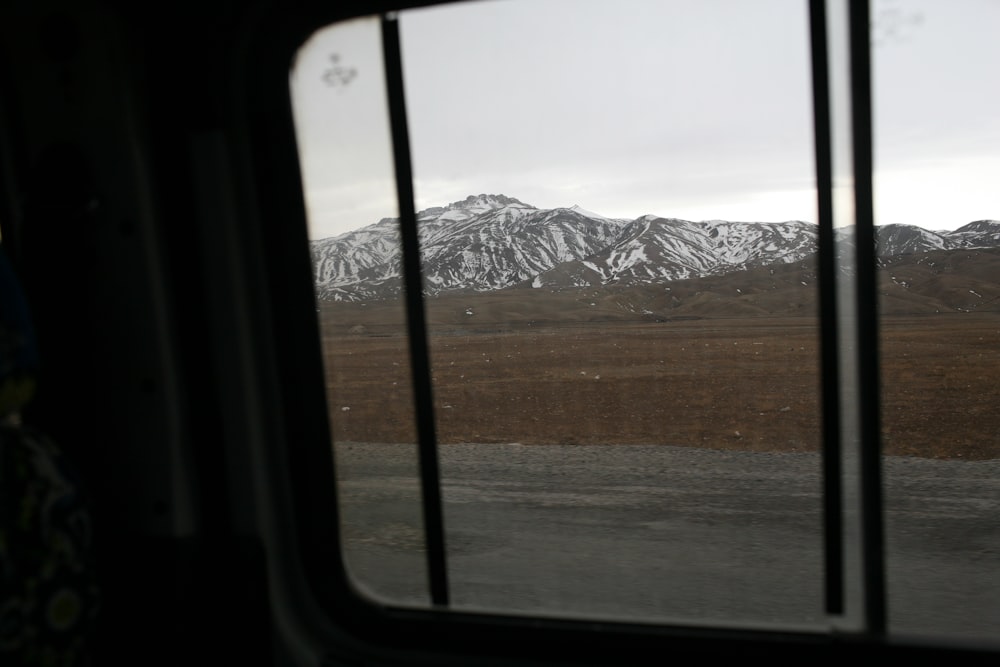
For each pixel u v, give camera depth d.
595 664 1.62
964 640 1.50
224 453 1.66
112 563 1.60
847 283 1.55
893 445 11.21
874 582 1.54
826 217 1.55
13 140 1.56
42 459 1.12
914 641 1.51
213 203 1.62
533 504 7.40
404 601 1.80
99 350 1.56
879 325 1.51
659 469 9.49
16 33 1.53
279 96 1.66
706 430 13.55
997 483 8.02
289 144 1.68
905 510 6.91
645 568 5.18
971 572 5.06
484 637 1.69
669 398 17.16
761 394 17.52
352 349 12.20
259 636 1.67
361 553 4.99
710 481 8.59
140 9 1.54
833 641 1.54
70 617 1.11
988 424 12.38
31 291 1.52
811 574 4.92
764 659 1.56
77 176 1.51
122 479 1.59
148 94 1.55
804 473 8.98
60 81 1.52
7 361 1.09
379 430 11.61
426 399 1.96
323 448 1.79
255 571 1.67
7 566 1.03
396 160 1.86
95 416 1.58
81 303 1.55
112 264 1.54
